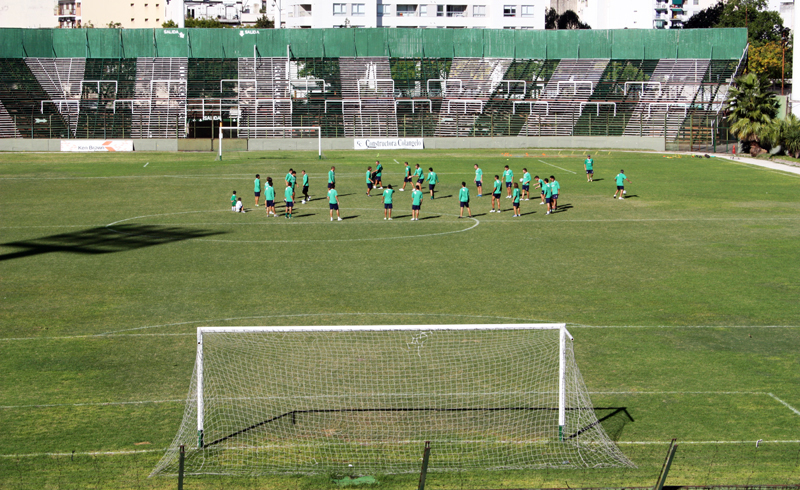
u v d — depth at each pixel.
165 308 24.12
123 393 17.36
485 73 93.38
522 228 38.25
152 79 88.50
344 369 18.70
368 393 17.33
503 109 87.25
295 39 92.81
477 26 126.62
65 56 89.75
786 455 14.57
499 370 18.70
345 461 14.33
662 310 24.08
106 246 33.62
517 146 81.75
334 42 93.38
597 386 17.91
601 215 42.06
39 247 33.34
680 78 91.56
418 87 91.38
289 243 34.34
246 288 26.59
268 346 20.36
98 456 14.36
